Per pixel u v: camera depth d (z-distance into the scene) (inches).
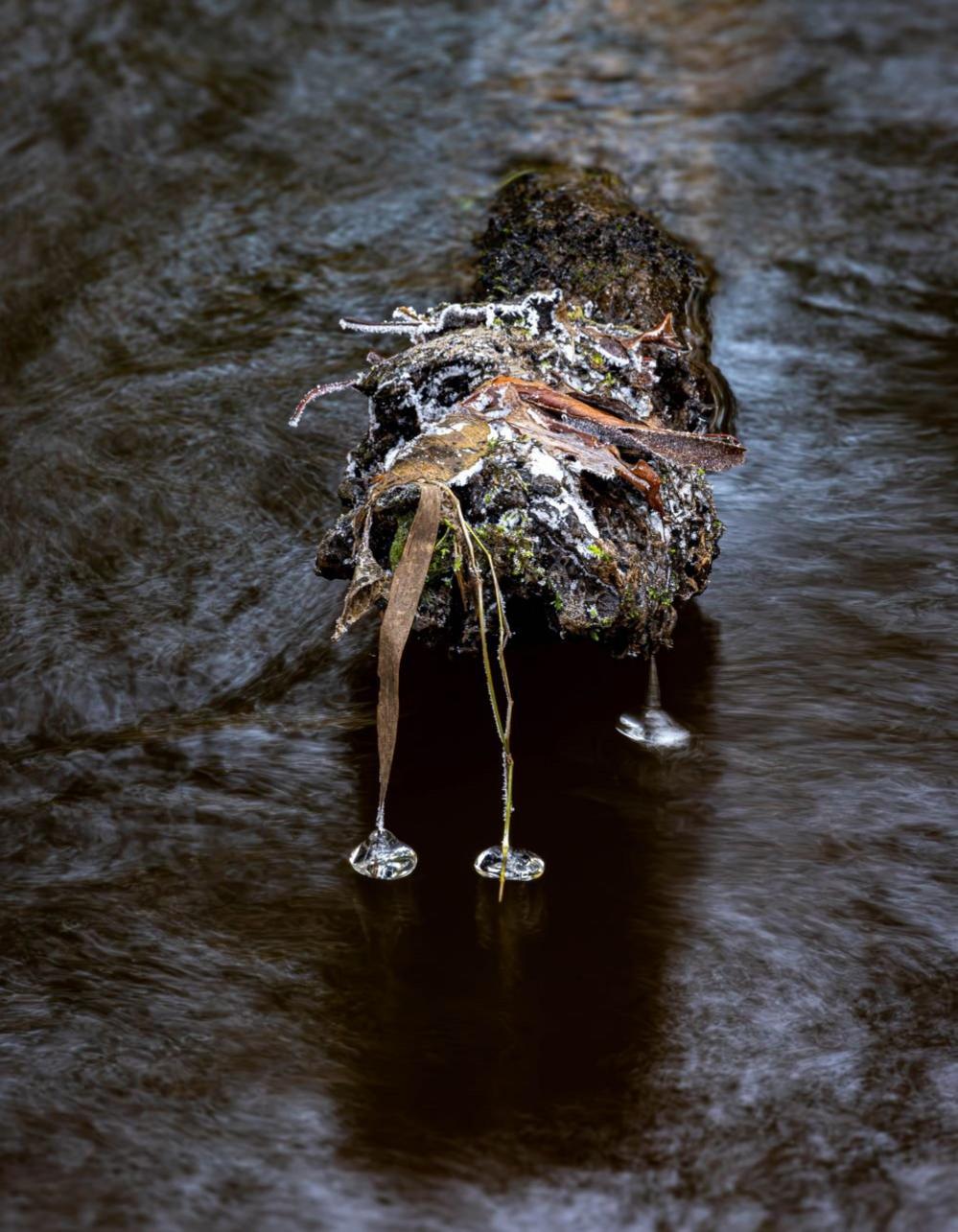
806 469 221.8
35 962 135.1
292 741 166.7
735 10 443.5
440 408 170.4
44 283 284.4
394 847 145.2
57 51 389.4
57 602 192.2
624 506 165.9
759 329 267.7
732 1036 124.3
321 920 139.6
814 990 128.8
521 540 156.3
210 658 181.9
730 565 196.2
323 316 270.2
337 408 235.3
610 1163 112.8
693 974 131.3
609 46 414.3
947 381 249.1
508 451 157.5
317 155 341.1
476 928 137.6
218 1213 109.0
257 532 205.9
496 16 436.1
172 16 418.3
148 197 319.3
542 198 285.0
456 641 169.3
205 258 293.7
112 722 173.3
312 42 411.2
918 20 434.9
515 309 183.9
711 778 156.3
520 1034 125.3
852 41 418.0
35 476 216.7
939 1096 117.6
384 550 157.4
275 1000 130.0
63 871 148.3
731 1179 111.2
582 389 179.0
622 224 269.0
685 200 318.3
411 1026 126.6
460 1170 112.3
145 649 182.9
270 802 156.6
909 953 132.5
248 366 251.1
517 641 175.9
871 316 272.4
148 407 236.7
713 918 137.4
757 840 147.2
